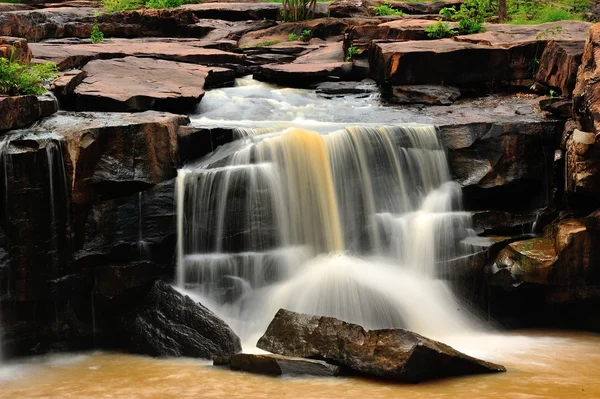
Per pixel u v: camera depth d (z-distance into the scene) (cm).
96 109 1399
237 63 1919
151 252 1193
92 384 976
